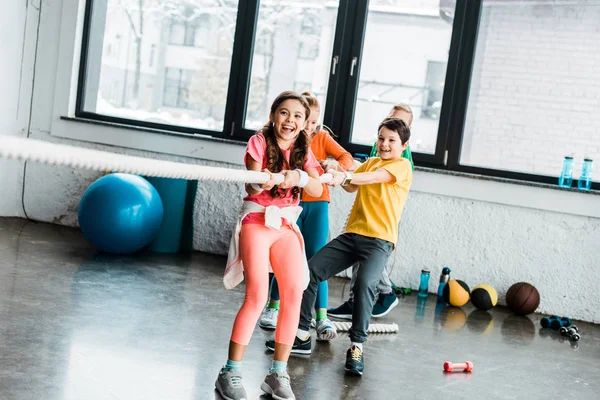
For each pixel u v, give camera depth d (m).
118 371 3.04
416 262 5.74
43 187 6.49
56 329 3.48
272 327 3.99
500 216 5.56
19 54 6.27
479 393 3.37
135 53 6.39
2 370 2.88
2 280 4.26
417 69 5.81
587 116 5.50
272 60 6.11
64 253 5.26
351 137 5.98
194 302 4.36
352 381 3.31
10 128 6.31
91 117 6.48
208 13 6.22
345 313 4.55
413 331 4.43
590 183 5.45
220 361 3.33
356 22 5.89
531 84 5.59
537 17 5.55
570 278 5.43
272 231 2.87
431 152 5.80
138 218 5.34
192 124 6.33
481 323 4.88
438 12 5.75
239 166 6.06
